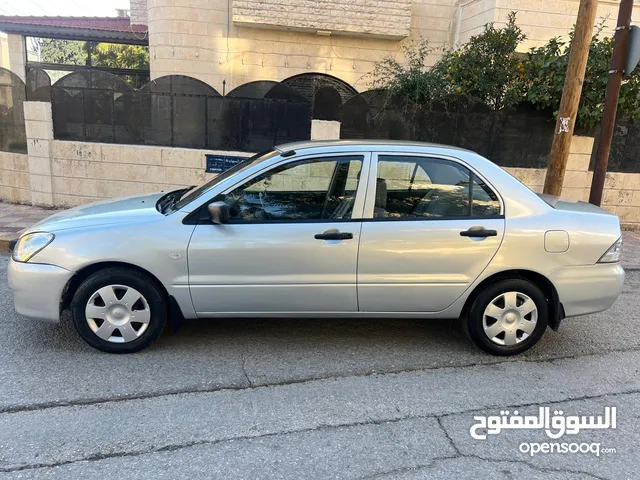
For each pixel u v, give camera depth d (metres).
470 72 8.43
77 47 13.28
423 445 2.86
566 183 8.68
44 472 2.51
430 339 4.28
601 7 10.64
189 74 11.35
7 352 3.76
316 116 8.21
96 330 3.70
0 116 8.72
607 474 2.66
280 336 4.22
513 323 3.91
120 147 8.34
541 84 8.09
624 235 8.62
